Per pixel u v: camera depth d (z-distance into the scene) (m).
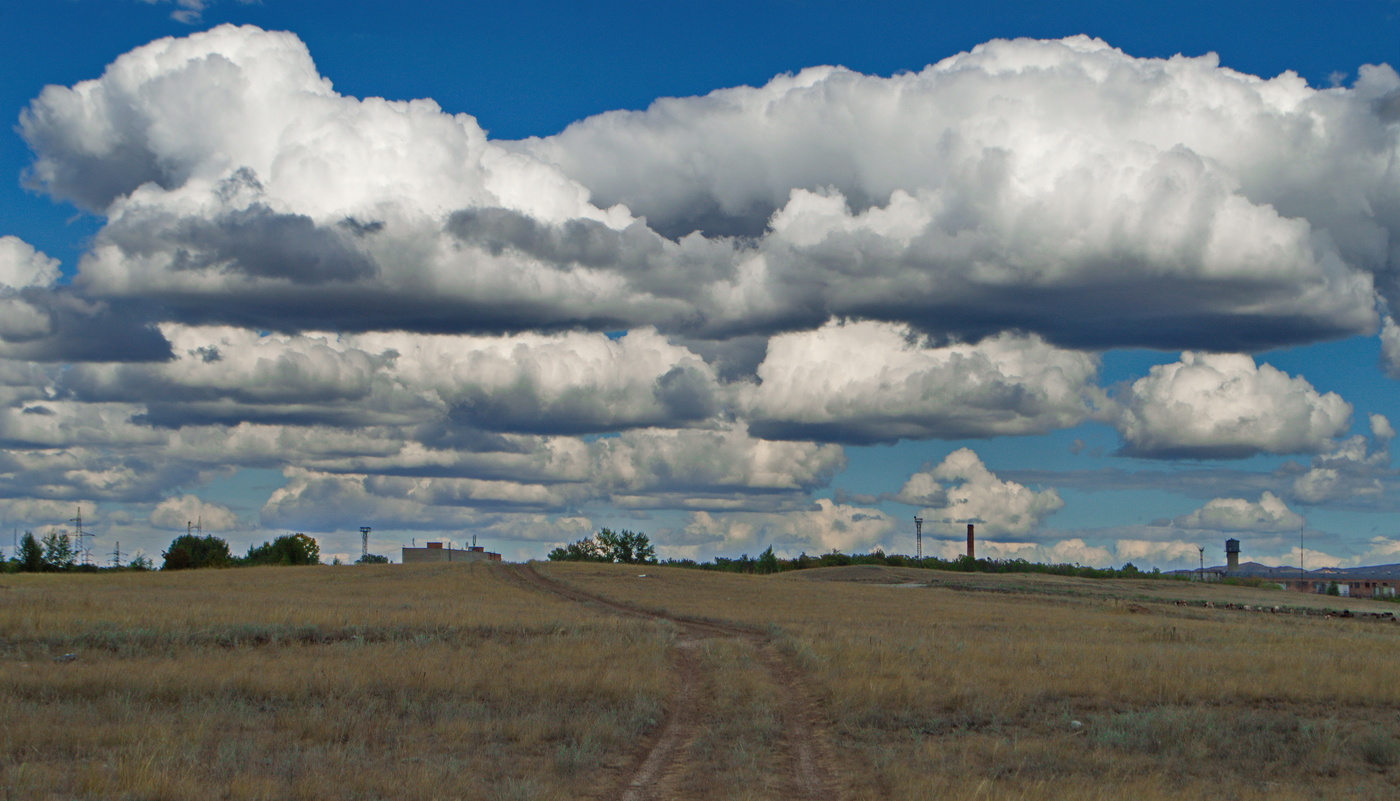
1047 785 16.64
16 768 14.47
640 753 19.05
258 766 15.91
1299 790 17.39
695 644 39.09
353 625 36.25
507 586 90.44
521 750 18.67
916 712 23.75
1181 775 18.39
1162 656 33.59
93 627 32.16
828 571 151.25
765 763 18.41
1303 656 34.97
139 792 13.70
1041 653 33.91
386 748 17.95
